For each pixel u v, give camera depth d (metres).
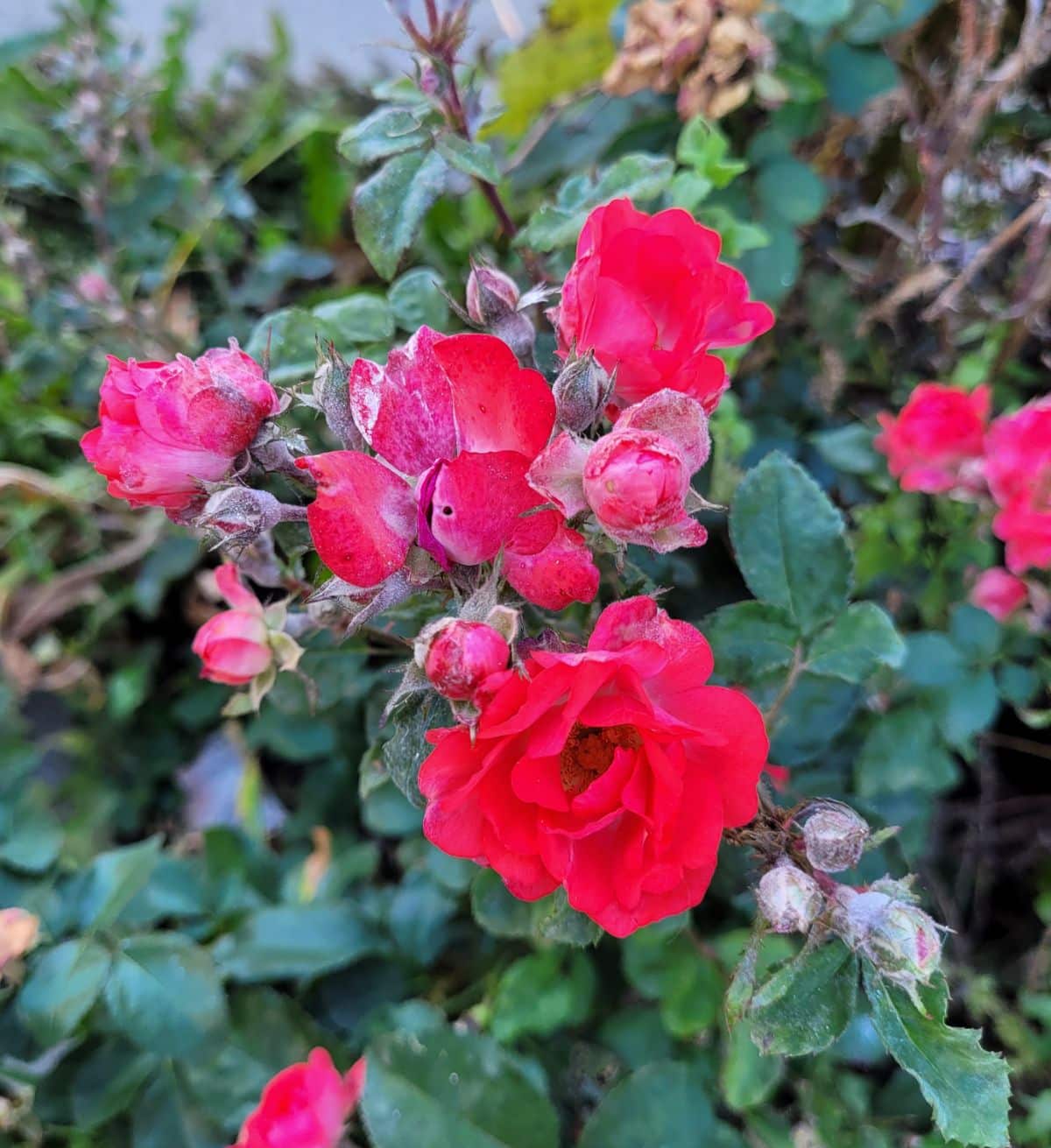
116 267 0.52
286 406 0.21
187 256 0.51
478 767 0.18
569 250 0.33
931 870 0.42
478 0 0.33
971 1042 0.21
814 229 0.45
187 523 0.22
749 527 0.29
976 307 0.44
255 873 0.40
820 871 0.22
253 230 0.58
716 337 0.24
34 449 0.56
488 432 0.19
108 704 0.53
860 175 0.46
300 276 0.52
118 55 0.58
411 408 0.19
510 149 0.45
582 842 0.19
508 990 0.32
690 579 0.34
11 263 0.50
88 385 0.51
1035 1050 0.35
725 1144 0.29
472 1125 0.28
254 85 0.62
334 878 0.39
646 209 0.34
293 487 0.22
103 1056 0.33
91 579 0.54
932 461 0.35
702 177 0.33
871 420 0.42
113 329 0.48
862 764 0.34
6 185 0.53
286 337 0.33
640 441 0.18
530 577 0.19
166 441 0.20
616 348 0.21
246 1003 0.34
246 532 0.21
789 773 0.34
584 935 0.24
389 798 0.36
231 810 0.51
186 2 0.65
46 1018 0.30
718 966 0.31
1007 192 0.43
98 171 0.49
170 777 0.53
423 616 0.26
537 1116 0.29
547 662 0.17
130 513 0.54
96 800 0.50
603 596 0.31
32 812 0.37
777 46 0.38
